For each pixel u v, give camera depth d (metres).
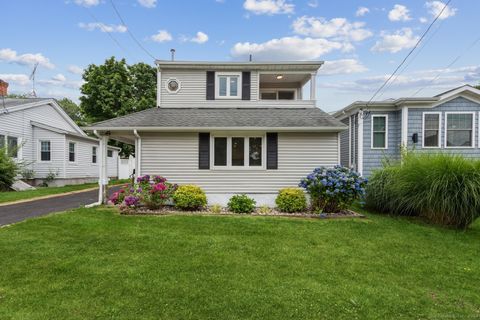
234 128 8.99
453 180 6.63
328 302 3.25
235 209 8.18
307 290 3.51
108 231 5.82
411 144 12.05
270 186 9.44
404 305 3.25
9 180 12.96
